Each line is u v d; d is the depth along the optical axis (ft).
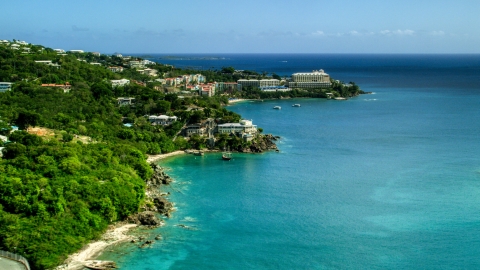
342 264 645.51
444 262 648.38
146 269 625.41
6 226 632.79
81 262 629.51
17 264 581.94
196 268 631.15
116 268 625.00
